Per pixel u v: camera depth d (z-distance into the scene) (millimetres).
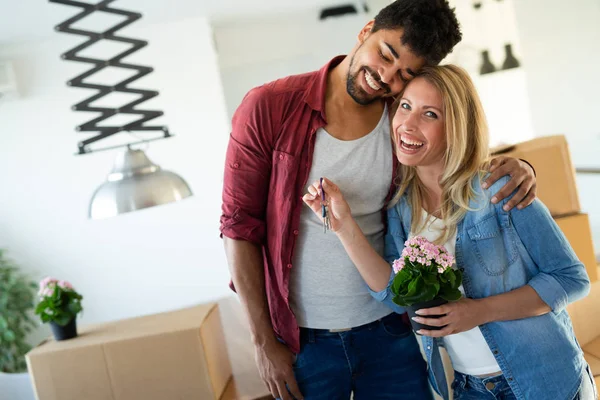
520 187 1562
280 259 1734
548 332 1568
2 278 4859
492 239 1575
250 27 5980
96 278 5336
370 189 1746
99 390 2354
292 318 1772
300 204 1722
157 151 5324
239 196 1751
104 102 5211
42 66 5102
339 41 6066
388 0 5844
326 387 1789
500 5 4352
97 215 2146
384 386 1851
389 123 1739
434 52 1562
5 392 2732
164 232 5363
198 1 4598
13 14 3971
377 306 1799
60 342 2467
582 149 3605
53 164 5195
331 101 1716
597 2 3264
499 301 1525
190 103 5312
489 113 4625
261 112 1702
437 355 1771
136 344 2322
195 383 2326
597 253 3271
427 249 1464
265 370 1791
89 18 4438
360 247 1654
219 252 5410
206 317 2426
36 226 5242
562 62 3742
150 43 5234
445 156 1601
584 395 1603
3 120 5129
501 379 1623
